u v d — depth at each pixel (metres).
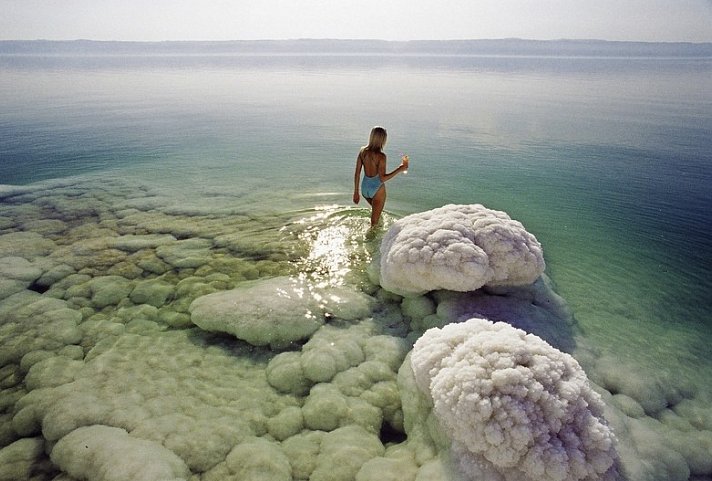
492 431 3.01
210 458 3.37
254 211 8.14
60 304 5.33
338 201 8.62
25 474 3.27
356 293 5.50
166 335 4.80
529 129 15.45
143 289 5.63
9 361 4.41
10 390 4.06
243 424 3.70
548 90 27.53
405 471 3.29
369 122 16.92
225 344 4.67
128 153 12.67
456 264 4.96
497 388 3.19
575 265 6.32
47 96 24.11
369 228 7.26
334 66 58.09
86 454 3.32
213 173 10.75
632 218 7.95
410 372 4.07
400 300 5.42
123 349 4.57
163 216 8.00
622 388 4.11
